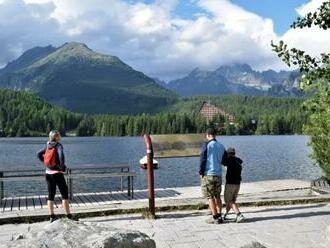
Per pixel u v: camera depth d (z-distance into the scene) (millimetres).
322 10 5188
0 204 14359
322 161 14984
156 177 41562
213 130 11375
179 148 13586
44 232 6398
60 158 11562
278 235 9828
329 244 9008
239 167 11477
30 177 14594
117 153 86438
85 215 12133
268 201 13672
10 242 6234
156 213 12688
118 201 14680
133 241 6359
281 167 52281
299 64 5195
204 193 11289
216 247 8867
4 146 126625
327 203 13969
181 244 9125
